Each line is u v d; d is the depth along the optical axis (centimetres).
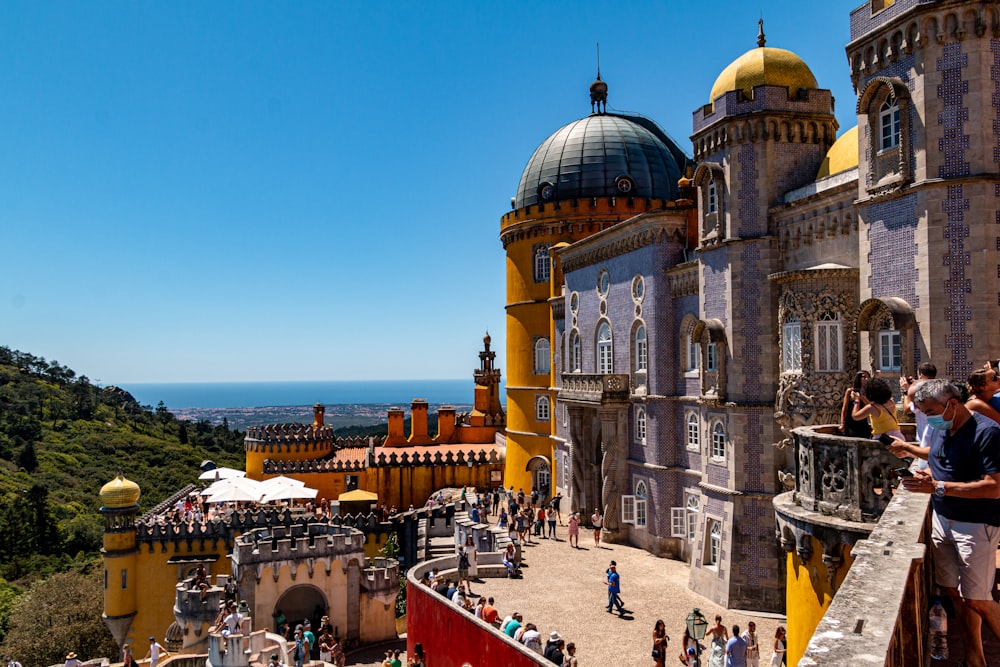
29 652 5453
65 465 11706
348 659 4459
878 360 2350
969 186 2095
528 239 6294
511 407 6581
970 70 2108
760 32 3372
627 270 4444
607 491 4366
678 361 3984
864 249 2425
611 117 6550
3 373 15288
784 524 1797
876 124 2389
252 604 4450
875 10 2372
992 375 1045
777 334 3119
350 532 4884
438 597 2812
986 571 895
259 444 7188
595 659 2512
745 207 3219
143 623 5316
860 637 630
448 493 6675
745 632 2309
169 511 6338
